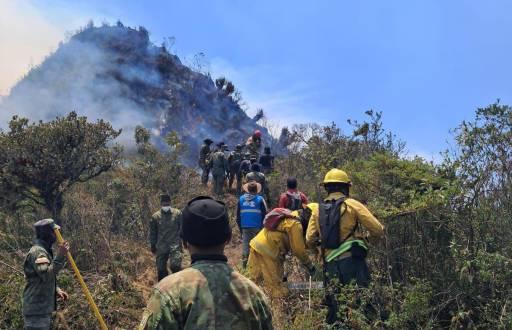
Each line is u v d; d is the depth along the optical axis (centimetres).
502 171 506
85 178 904
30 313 484
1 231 768
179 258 751
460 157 521
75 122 867
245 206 796
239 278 220
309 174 1154
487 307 456
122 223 958
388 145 827
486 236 495
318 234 525
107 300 631
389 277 518
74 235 806
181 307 204
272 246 590
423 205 526
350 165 684
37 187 852
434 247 536
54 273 488
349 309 456
